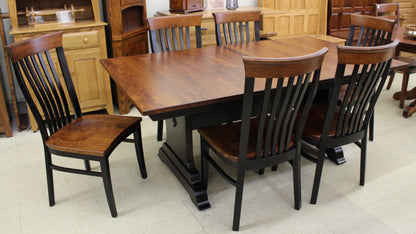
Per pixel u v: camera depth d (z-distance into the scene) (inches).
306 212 77.7
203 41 135.5
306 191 84.9
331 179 89.4
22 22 116.9
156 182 89.1
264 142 72.5
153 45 101.5
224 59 89.1
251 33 144.6
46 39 76.5
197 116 77.0
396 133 112.9
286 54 92.0
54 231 72.6
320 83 72.7
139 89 68.8
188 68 82.1
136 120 83.7
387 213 77.0
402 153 101.0
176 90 67.9
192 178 80.6
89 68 116.2
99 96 121.6
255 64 55.5
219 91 66.9
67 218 76.4
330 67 80.4
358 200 81.4
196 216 76.8
